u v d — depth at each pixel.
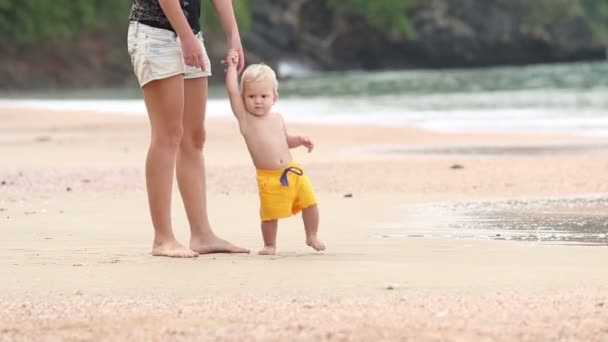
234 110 18.73
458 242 19.52
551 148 44.81
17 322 12.67
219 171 35.97
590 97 98.19
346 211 24.86
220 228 22.64
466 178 32.34
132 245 19.91
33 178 34.22
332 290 14.42
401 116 75.69
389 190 29.58
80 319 12.74
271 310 13.02
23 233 21.62
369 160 40.12
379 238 20.28
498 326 12.03
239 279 15.45
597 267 16.30
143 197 28.48
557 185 29.86
